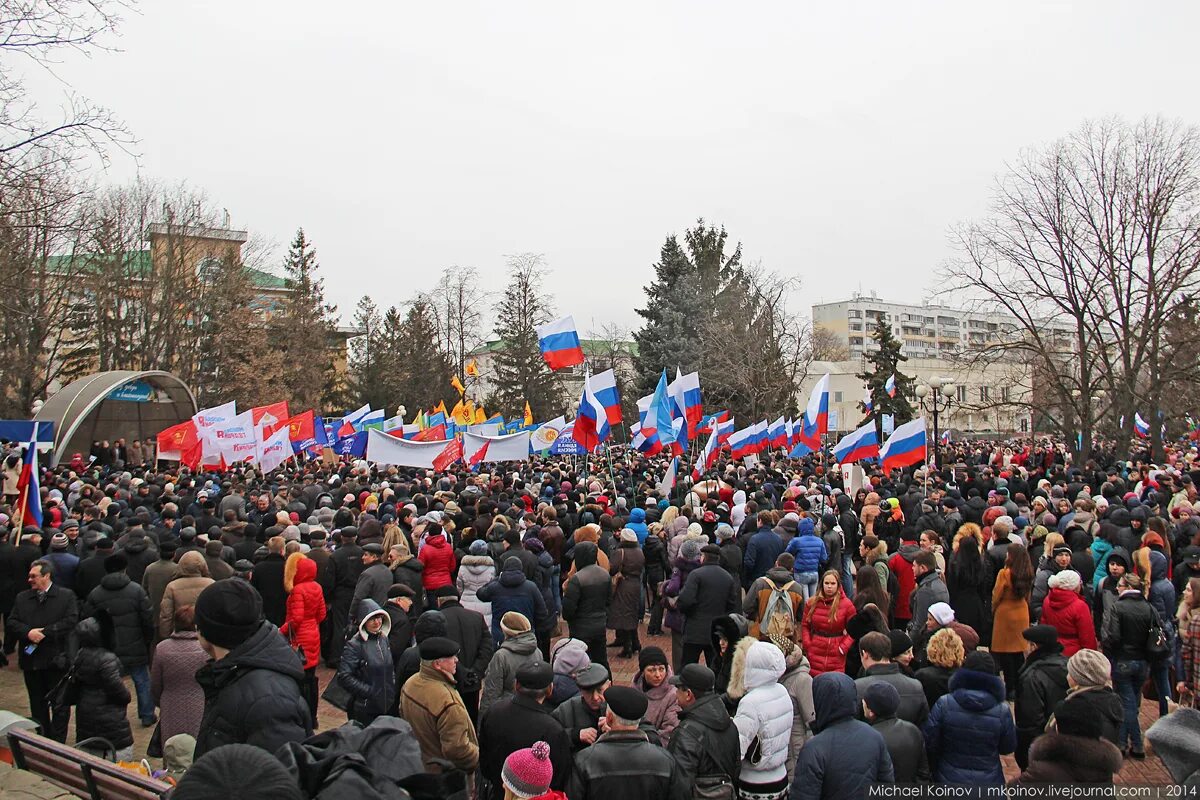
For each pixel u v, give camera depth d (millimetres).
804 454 28703
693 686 5188
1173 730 3801
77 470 23188
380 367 61781
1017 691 6844
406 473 26234
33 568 8609
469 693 7332
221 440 19734
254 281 52250
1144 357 34562
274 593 9742
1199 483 18859
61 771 5211
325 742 3719
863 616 7320
